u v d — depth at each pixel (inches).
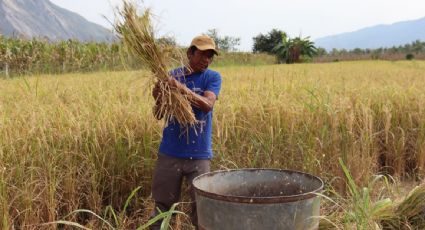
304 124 224.8
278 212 110.0
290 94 292.8
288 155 220.1
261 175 139.3
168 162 150.0
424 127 264.2
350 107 256.1
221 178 136.9
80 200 180.5
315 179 127.6
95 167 186.4
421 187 166.6
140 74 141.7
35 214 164.2
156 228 155.6
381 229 150.5
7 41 802.2
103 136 191.8
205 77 145.9
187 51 145.6
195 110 145.6
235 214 111.1
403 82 462.0
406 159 266.1
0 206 152.9
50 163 171.9
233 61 1369.3
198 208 121.2
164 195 153.7
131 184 191.8
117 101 248.7
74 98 277.7
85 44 857.5
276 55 2169.0
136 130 200.2
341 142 223.9
